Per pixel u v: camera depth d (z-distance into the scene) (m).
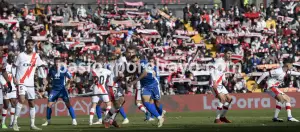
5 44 69.88
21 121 47.25
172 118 47.31
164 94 67.06
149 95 35.75
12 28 73.12
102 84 40.88
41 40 71.19
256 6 89.75
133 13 81.25
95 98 41.12
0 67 35.38
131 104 60.91
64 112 59.34
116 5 81.12
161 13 82.75
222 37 78.75
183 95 63.62
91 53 70.12
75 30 75.69
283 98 40.44
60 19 76.62
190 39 77.94
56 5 81.38
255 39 79.38
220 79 39.50
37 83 60.34
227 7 88.94
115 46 72.75
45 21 75.12
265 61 74.38
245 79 72.06
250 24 82.56
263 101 65.31
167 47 74.62
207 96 64.31
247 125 35.03
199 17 81.88
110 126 36.47
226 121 39.44
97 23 78.00
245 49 78.06
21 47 69.31
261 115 51.28
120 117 51.56
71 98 59.91
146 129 32.28
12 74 35.09
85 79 64.56
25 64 34.41
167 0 85.88
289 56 76.38
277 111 40.25
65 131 31.89
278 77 40.94
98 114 41.81
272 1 89.69
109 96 41.12
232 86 69.06
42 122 45.44
